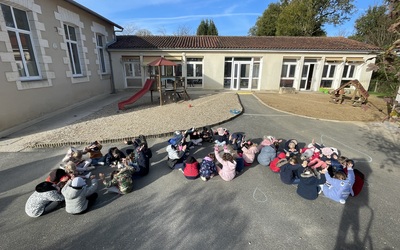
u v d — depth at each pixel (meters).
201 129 6.57
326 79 17.84
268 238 2.98
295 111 10.59
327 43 18.14
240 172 4.81
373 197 3.96
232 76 17.94
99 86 14.79
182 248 2.80
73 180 3.35
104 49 16.27
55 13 10.02
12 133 7.17
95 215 3.43
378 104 12.81
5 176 4.57
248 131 7.63
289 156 5.01
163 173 4.74
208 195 3.97
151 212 3.51
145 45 16.89
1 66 7.03
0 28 7.01
